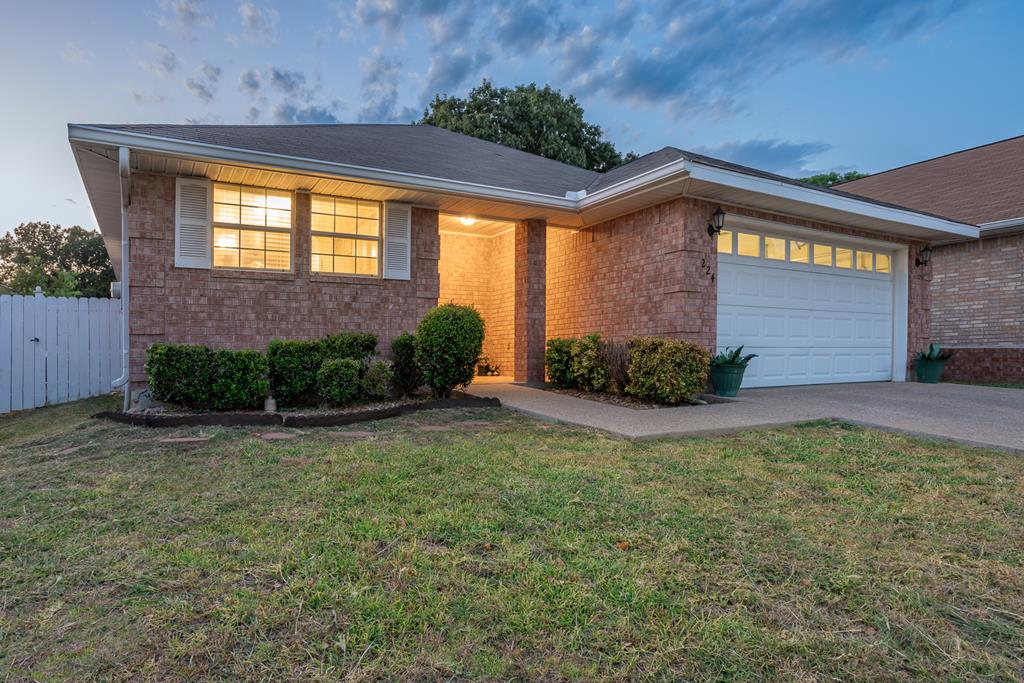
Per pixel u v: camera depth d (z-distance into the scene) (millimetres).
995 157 14484
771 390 8648
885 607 2186
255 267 7477
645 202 8250
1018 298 11172
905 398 7746
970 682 1729
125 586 2266
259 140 7297
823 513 3252
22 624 1992
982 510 3314
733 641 1927
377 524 2914
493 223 10117
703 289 8031
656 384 7109
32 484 3646
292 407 6707
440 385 7262
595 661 1805
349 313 7926
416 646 1864
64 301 8648
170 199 6883
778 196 7844
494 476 3838
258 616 2029
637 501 3365
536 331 9508
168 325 6848
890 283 10812
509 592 2225
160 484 3617
